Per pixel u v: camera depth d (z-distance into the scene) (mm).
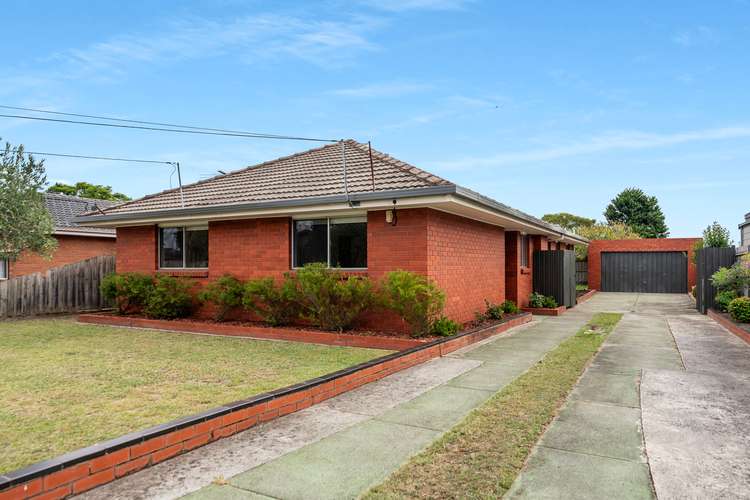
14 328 12836
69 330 12430
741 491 3869
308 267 10844
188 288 13273
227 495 3791
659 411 5824
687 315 16016
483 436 5004
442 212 10961
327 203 10383
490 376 7551
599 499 3760
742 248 16125
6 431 5066
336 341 10250
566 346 10078
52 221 15586
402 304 9859
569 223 53438
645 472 4211
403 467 4285
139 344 10305
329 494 3814
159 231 14109
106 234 19578
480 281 13383
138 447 4199
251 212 11328
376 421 5473
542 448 4723
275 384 6953
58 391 6582
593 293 25781
